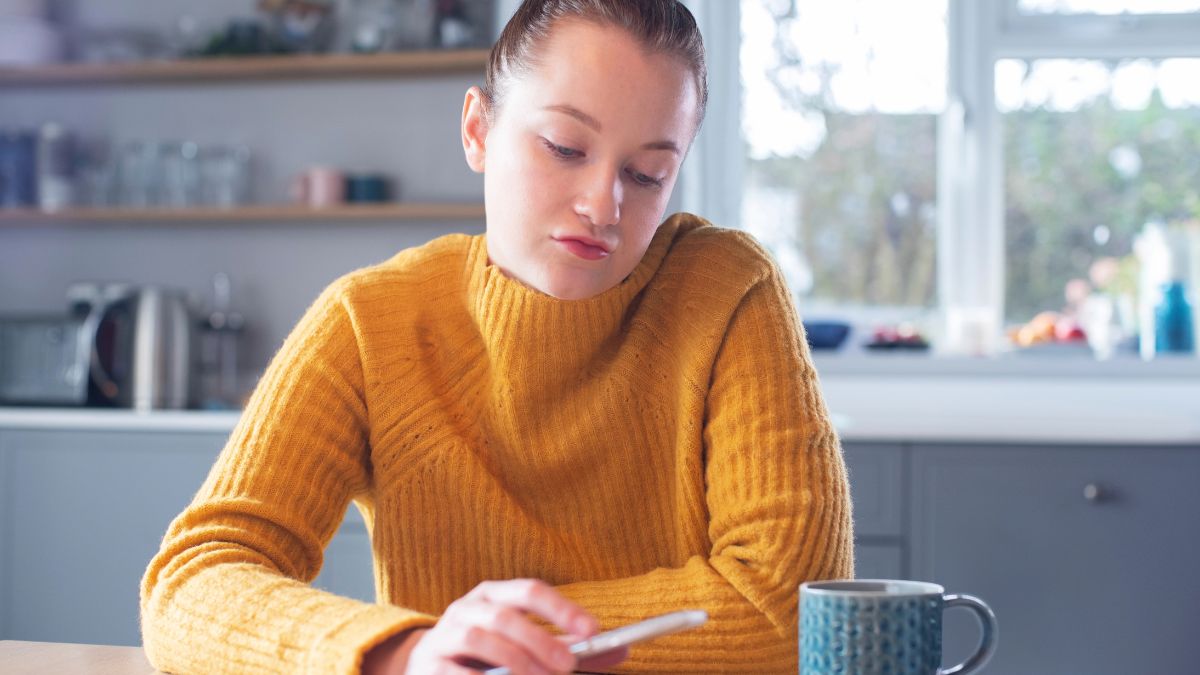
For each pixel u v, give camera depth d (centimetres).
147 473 287
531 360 108
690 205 336
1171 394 325
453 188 349
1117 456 258
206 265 358
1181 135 349
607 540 113
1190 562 256
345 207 330
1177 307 339
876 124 359
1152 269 345
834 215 361
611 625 98
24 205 354
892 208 359
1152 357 336
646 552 114
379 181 339
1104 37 347
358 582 272
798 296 362
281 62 335
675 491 112
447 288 116
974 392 330
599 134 95
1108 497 257
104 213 341
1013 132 354
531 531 111
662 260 115
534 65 96
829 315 361
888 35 358
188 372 322
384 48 335
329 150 354
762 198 364
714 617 96
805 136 362
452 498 111
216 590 90
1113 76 351
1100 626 257
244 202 346
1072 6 351
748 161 364
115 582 288
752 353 108
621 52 94
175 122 361
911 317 358
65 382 314
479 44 336
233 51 343
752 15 363
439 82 349
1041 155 353
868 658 71
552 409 111
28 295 368
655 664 96
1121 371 336
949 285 356
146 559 287
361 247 352
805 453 104
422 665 76
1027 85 353
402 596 113
